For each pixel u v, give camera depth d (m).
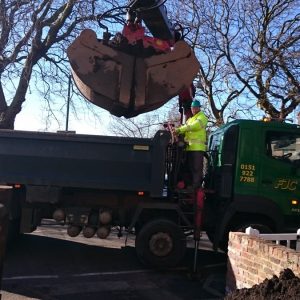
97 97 5.48
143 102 5.32
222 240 8.34
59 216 8.21
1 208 3.06
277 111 17.69
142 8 6.02
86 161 7.94
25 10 15.70
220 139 8.52
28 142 7.99
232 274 5.65
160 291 6.61
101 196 8.33
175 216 8.11
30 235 10.55
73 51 5.24
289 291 3.92
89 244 9.88
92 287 6.66
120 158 7.90
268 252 4.84
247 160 8.05
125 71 5.29
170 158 8.12
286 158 8.12
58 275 7.27
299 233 6.04
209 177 8.71
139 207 8.01
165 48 5.67
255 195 8.01
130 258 8.70
